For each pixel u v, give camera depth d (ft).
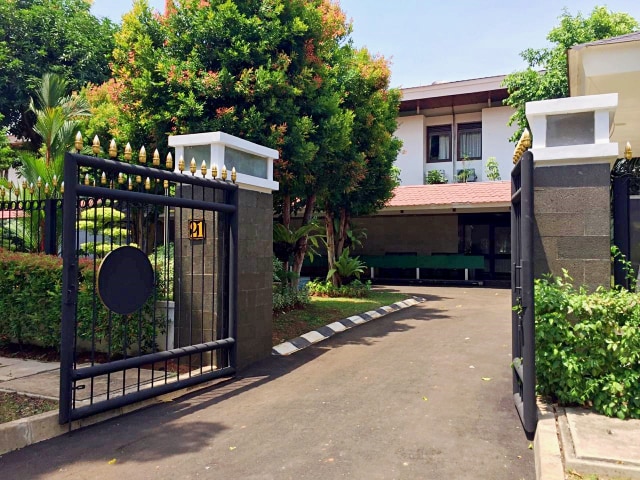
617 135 33.71
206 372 19.29
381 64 39.75
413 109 76.23
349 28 39.27
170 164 17.58
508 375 19.45
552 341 14.42
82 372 14.34
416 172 76.33
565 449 11.32
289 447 12.87
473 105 74.18
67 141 38.91
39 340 22.67
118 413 15.67
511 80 56.18
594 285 15.07
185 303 21.21
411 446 12.79
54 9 57.41
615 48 21.47
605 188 15.11
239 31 27.84
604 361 13.87
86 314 21.12
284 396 17.39
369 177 44.39
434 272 67.10
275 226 35.29
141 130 30.22
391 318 34.91
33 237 28.02
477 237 65.46
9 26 54.85
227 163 20.94
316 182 34.78
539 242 15.62
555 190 15.53
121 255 16.03
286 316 32.19
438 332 28.96
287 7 29.48
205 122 26.94
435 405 15.99
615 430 12.42
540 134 15.87
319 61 31.12
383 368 20.92
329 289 46.03
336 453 12.44
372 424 14.38
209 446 13.05
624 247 16.31
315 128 30.17
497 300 44.91
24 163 36.68
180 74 27.04
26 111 56.75
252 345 22.08
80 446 13.19
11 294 22.98
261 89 26.94
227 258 20.66
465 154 75.20
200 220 20.97
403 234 68.74
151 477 11.32
